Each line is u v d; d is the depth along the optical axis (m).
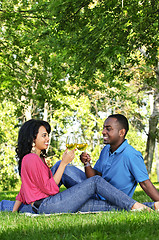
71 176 4.64
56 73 12.64
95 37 7.59
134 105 24.22
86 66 8.36
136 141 31.55
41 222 3.38
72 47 8.89
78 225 3.14
